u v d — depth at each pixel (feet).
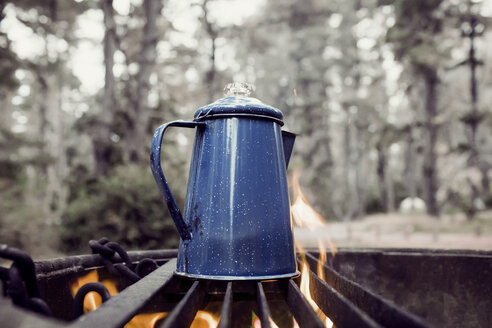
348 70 96.22
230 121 3.91
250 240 3.58
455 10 62.34
